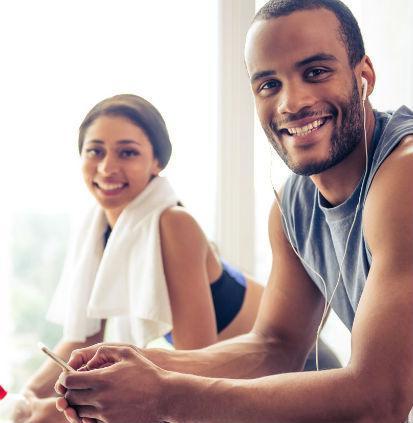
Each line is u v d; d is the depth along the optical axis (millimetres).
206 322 1259
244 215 1640
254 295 1390
